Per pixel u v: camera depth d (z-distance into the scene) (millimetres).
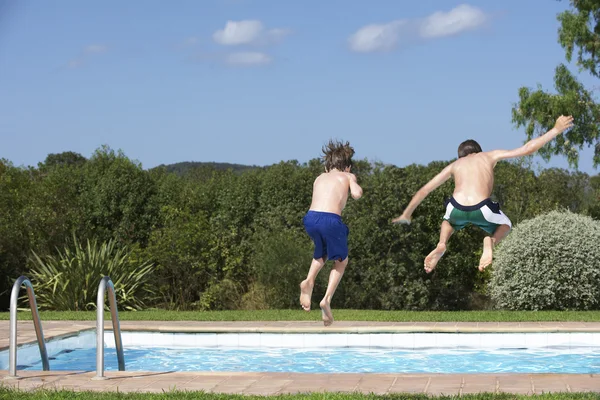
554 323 13070
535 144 5773
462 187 5828
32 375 8195
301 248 19297
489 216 5676
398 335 12344
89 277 17734
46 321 14312
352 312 15289
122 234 22062
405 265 20719
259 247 19875
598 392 6605
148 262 20531
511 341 12211
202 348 12641
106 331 13031
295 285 18938
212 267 20859
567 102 21812
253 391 7066
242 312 15680
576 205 24328
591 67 22438
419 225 20750
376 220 20609
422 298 20547
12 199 21672
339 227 6164
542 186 23875
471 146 6125
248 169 23656
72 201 21922
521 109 22516
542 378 7484
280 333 12625
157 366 11016
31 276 18984
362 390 7012
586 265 16344
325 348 12477
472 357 11484
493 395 6480
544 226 16844
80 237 21469
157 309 18797
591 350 12047
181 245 20547
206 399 6477
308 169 22844
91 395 6734
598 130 22109
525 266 16703
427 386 7176
